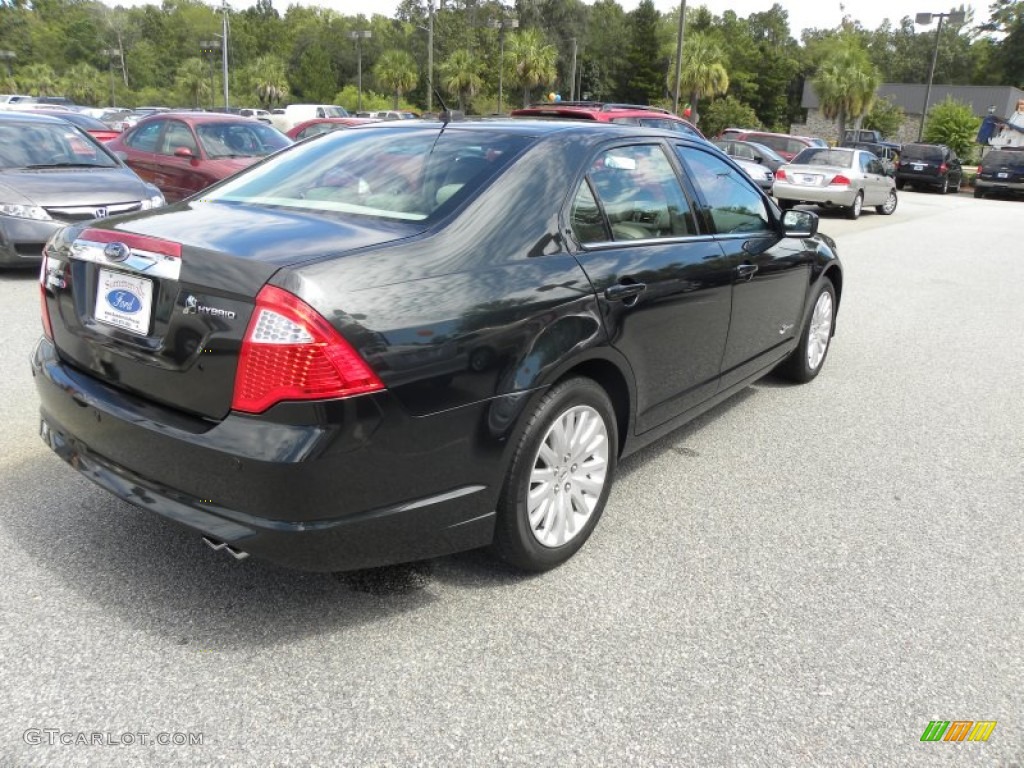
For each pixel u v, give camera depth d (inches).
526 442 113.4
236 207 124.3
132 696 95.6
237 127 434.6
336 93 3865.7
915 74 4074.8
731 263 159.5
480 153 125.2
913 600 123.0
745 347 175.3
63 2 4362.7
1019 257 509.4
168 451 99.7
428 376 99.3
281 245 101.3
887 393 226.4
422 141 133.3
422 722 93.7
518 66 2352.4
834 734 94.7
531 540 119.6
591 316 120.7
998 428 201.2
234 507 96.3
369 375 94.3
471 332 103.6
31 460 155.5
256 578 120.4
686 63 2010.3
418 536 104.7
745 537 140.8
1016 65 3002.0
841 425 199.5
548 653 106.8
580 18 4018.2
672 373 146.9
